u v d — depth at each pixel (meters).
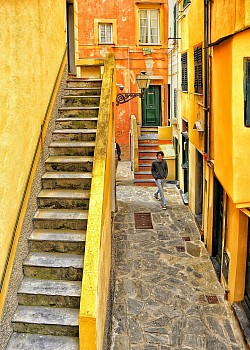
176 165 15.38
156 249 9.14
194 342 5.94
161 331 6.21
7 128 4.34
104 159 5.57
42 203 5.86
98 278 4.24
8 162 4.39
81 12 18.27
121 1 18.23
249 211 5.47
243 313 6.32
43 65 6.23
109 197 6.29
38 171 5.95
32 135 5.50
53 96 7.10
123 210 11.93
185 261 8.52
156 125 19.70
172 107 16.64
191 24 10.33
